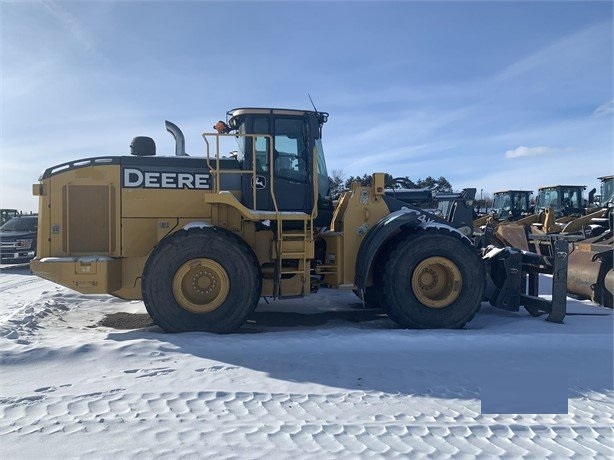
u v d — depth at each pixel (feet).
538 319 24.23
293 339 19.52
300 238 22.43
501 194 92.53
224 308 21.07
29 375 15.58
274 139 23.11
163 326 20.77
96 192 22.35
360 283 22.07
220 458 10.72
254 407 13.44
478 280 22.49
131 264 22.70
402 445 11.48
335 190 28.27
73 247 22.20
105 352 17.47
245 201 22.95
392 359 17.49
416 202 28.81
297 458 10.78
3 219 79.46
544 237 40.88
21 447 11.12
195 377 15.56
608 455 11.20
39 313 25.49
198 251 20.86
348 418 12.89
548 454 11.20
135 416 12.71
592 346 19.21
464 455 11.08
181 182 22.84
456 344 19.19
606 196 63.67
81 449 11.05
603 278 28.25
